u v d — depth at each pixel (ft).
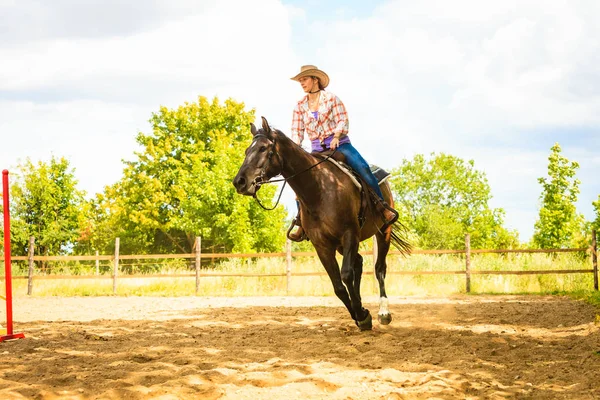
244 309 38.45
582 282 54.44
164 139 140.05
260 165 22.26
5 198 25.22
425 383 15.60
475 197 191.72
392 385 15.56
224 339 24.02
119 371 17.11
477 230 186.09
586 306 37.01
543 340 22.68
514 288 55.31
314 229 23.67
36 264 115.96
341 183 23.50
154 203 127.95
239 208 114.83
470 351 20.40
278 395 14.61
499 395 14.39
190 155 131.34
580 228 99.71
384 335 24.16
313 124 25.66
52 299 51.08
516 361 18.70
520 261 63.67
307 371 17.20
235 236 114.32
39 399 14.30
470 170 195.00
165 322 30.81
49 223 122.62
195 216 119.55
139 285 61.67
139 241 133.39
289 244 55.67
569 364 18.02
